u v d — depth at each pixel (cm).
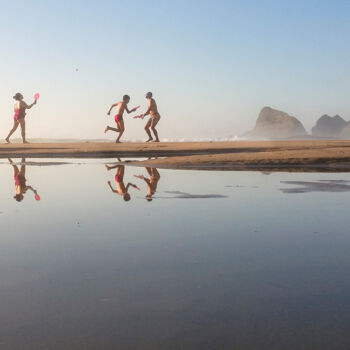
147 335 268
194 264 414
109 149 2733
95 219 636
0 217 654
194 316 296
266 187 993
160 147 2859
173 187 1007
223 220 626
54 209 726
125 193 918
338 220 622
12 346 255
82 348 253
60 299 327
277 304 316
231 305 315
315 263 416
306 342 258
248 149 2509
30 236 529
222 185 1035
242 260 427
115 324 284
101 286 354
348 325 279
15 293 339
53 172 1439
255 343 257
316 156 1661
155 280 369
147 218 644
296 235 531
